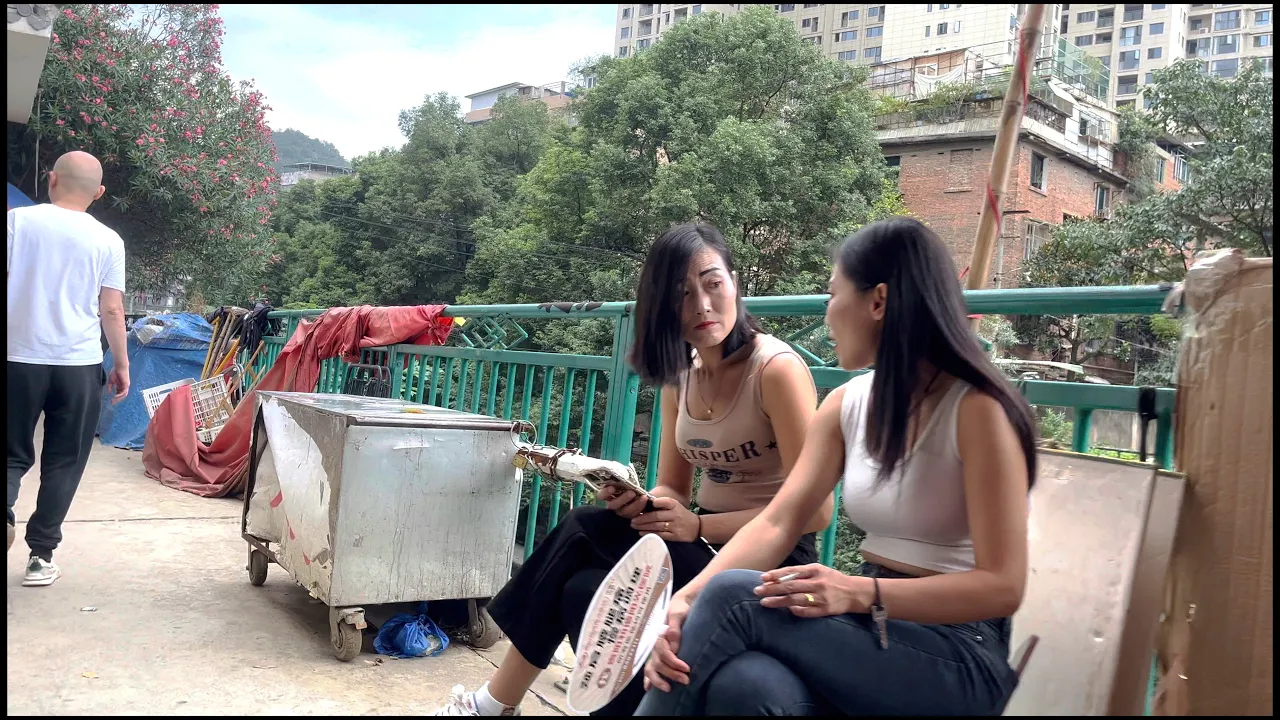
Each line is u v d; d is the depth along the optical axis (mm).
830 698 1350
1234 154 8664
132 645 2381
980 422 1323
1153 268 9469
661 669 1366
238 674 2234
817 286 14180
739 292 1900
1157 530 1428
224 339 7008
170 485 4934
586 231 16953
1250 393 1381
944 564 1411
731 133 14914
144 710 1952
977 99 18344
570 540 1833
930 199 18406
